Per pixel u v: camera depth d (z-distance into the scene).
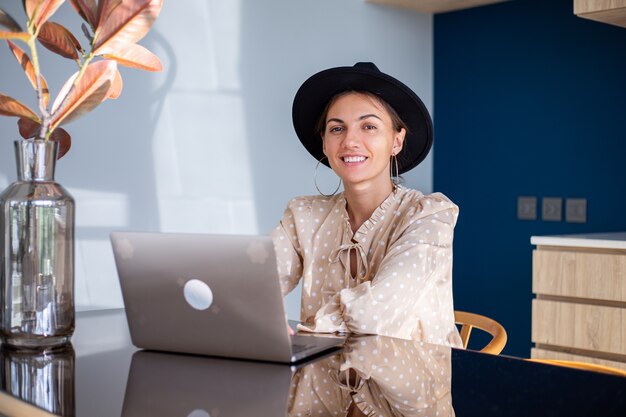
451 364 1.24
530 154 4.20
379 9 4.45
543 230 4.16
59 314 1.34
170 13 3.68
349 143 1.89
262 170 4.03
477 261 4.45
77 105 1.41
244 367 1.22
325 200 2.04
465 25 4.52
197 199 3.80
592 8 3.27
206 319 1.26
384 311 1.54
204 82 3.80
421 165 4.63
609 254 3.03
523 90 4.23
